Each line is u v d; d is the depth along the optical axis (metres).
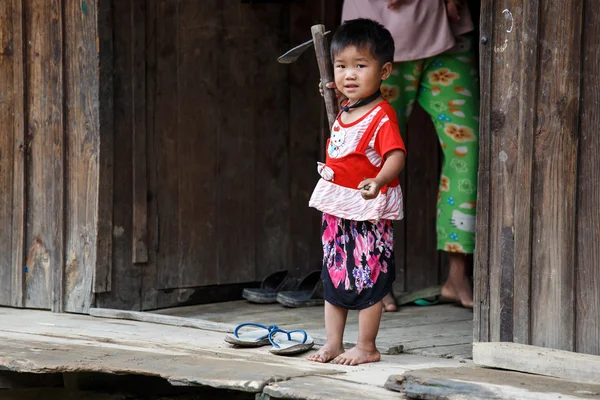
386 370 4.48
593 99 4.38
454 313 6.72
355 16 6.37
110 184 6.77
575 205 4.43
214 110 7.50
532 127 4.57
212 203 7.51
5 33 7.09
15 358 4.73
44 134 6.95
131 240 6.95
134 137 6.94
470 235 6.63
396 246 7.81
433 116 6.57
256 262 7.79
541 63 4.55
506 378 3.98
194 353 4.91
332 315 4.84
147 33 7.03
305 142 7.99
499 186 4.70
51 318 6.54
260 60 7.75
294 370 4.34
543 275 4.55
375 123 4.65
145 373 4.36
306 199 8.01
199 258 7.43
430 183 7.84
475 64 6.55
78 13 6.73
